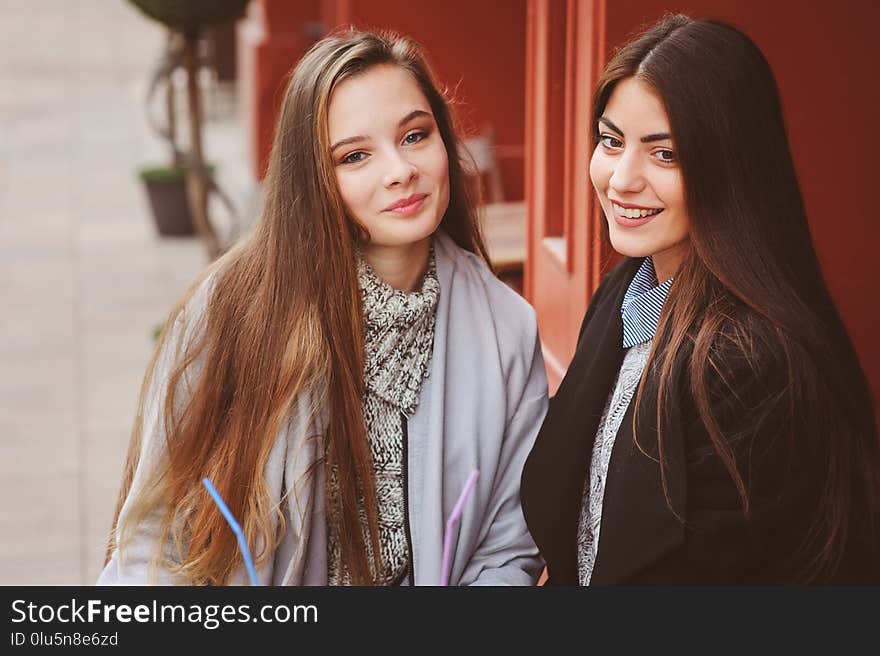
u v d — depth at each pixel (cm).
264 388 185
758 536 170
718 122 166
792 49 289
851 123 294
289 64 867
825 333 169
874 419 179
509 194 570
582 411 191
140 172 848
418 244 200
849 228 299
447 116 198
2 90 1402
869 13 289
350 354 188
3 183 1016
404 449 199
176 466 187
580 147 316
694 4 288
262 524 185
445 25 560
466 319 205
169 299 732
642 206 173
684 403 171
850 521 175
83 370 623
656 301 185
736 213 168
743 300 167
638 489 175
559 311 347
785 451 166
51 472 507
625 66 171
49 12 1972
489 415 205
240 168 987
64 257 815
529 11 370
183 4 516
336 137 184
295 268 187
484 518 210
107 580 192
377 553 194
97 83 1438
